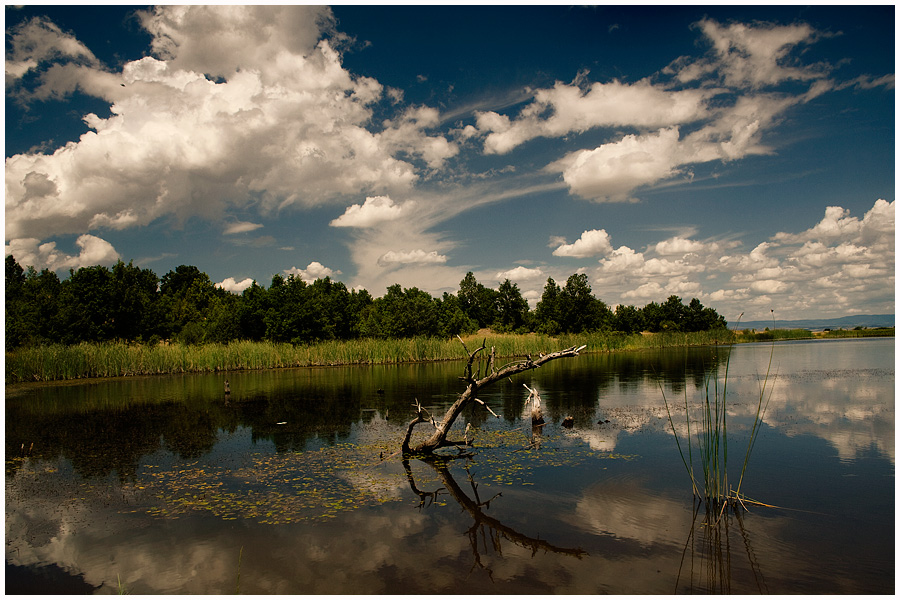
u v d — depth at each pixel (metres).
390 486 9.43
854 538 7.02
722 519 7.71
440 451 11.99
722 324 81.19
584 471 10.13
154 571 6.33
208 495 9.03
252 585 5.97
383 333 59.50
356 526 7.61
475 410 17.55
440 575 6.15
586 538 7.11
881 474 9.73
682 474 9.87
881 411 15.90
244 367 35.97
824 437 12.66
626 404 18.23
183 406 19.05
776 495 8.66
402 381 27.00
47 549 6.99
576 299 69.88
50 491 9.38
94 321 42.84
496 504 8.42
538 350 47.28
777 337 81.50
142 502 8.73
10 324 34.16
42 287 56.91
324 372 33.12
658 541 6.99
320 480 9.85
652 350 56.22
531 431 14.00
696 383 23.89
